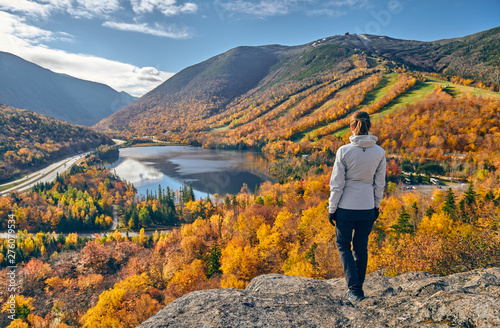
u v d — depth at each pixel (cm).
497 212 4225
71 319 4934
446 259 1193
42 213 11138
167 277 5547
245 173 17638
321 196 9975
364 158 335
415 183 11581
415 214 5562
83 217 11275
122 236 9944
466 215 4641
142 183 16475
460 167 12638
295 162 16950
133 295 4506
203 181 16200
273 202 9800
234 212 9581
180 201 12712
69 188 14175
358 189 342
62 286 5734
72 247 8325
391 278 437
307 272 3506
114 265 6838
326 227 5044
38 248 8088
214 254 4903
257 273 4678
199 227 8419
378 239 3944
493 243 1102
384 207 6100
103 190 14400
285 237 5794
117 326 4028
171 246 7038
